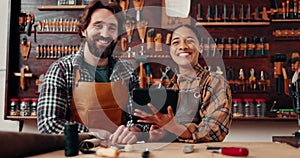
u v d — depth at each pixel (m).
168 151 0.82
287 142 1.14
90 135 0.97
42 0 2.75
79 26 1.40
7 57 2.64
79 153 0.75
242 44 2.65
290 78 2.61
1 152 0.62
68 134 0.73
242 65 2.66
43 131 1.18
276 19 2.63
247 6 2.66
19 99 2.63
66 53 2.70
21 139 0.69
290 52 2.65
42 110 1.24
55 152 0.78
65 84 1.33
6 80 2.61
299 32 2.63
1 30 2.84
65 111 1.30
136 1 2.64
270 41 2.66
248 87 2.63
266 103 2.61
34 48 2.74
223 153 0.76
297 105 1.60
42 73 2.72
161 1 2.66
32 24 2.74
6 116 2.58
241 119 2.52
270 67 2.65
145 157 0.72
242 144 0.98
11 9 2.68
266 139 2.64
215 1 2.68
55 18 2.74
